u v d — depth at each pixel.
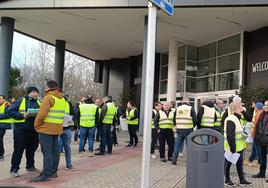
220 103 11.88
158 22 21.25
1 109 10.70
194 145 6.18
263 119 8.93
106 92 35.72
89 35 26.30
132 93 30.27
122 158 12.07
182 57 27.02
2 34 22.30
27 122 8.37
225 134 7.95
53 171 8.31
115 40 27.44
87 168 9.84
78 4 19.47
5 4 20.39
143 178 4.56
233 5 17.62
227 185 8.02
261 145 8.95
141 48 29.80
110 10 19.84
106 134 12.98
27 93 8.55
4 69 22.19
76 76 66.69
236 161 7.80
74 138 17.02
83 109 12.60
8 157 11.41
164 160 11.59
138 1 18.77
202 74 26.55
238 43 23.11
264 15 19.27
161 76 30.03
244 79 22.33
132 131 15.98
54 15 21.58
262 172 9.06
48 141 7.86
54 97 7.85
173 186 7.86
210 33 23.39
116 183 7.95
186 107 10.82
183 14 19.59
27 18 22.55
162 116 11.72
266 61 21.03
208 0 17.80
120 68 34.88
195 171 6.12
